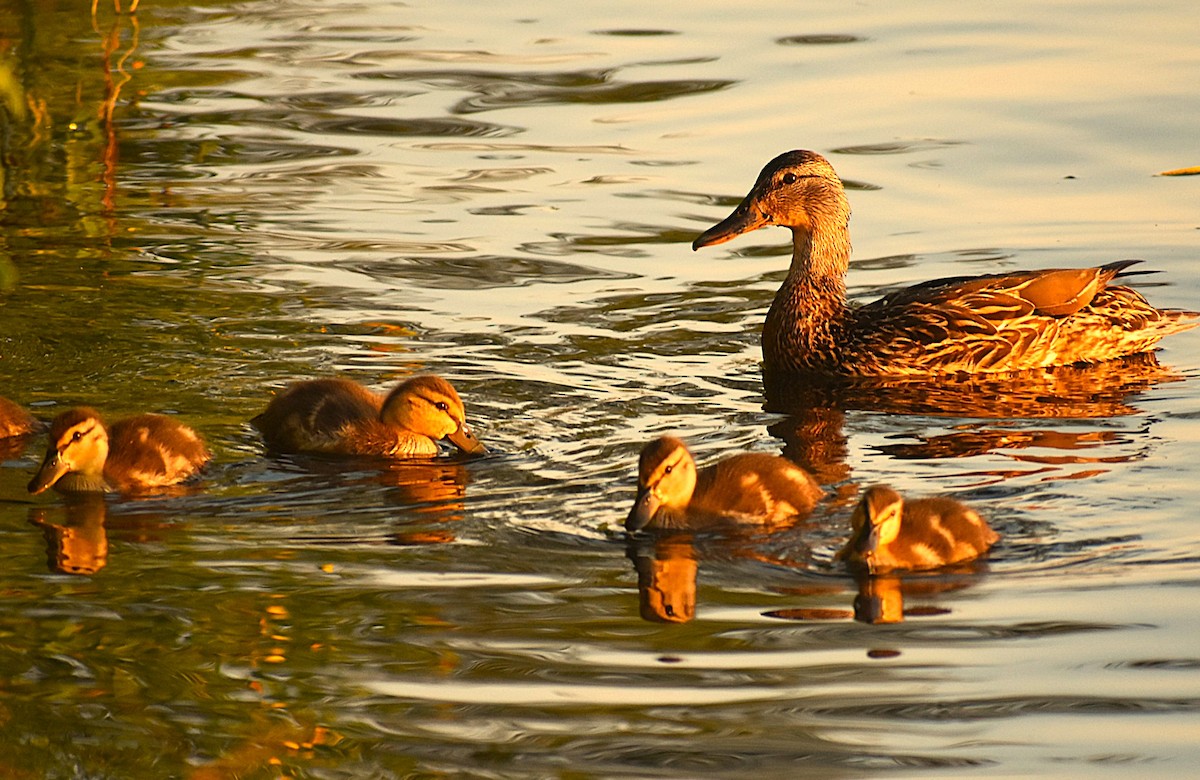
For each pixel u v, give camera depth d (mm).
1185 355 15867
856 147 21547
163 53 26062
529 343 15328
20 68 24484
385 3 29938
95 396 13570
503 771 8016
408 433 12484
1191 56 24969
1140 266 17547
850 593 10109
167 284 16594
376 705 8680
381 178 20562
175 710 8641
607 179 20531
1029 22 27297
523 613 9812
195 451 12219
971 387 14875
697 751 8211
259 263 17375
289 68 25422
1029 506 11492
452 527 11148
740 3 29281
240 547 10773
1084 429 13367
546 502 11648
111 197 19594
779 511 11336
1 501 11508
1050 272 15734
